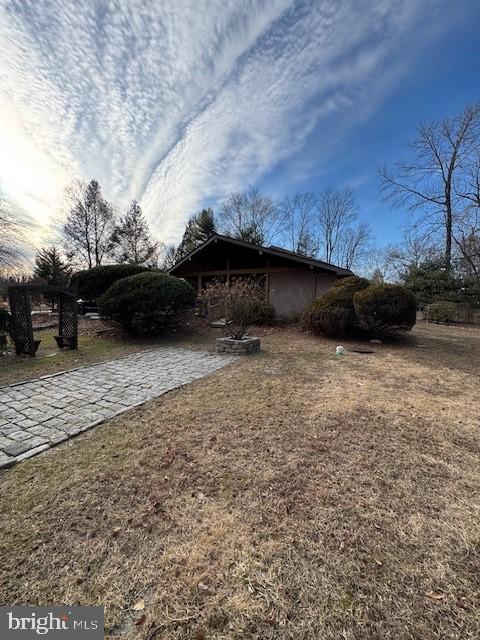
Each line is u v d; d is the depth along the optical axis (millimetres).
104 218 23328
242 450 2498
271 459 2363
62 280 19812
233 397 3713
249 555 1498
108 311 7926
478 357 6156
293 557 1484
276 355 6141
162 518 1755
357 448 2529
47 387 4156
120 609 1262
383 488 2020
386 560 1467
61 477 2145
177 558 1488
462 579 1372
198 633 1165
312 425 2947
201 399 3670
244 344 6180
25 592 1330
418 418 3129
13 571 1421
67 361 5750
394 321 7344
